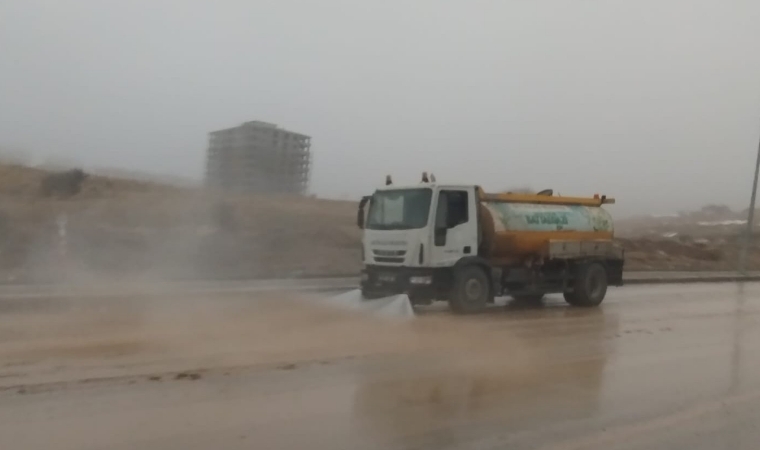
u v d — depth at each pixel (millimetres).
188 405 7094
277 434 6293
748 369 9812
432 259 14094
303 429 6473
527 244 15648
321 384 8188
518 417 7105
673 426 6949
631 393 8258
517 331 12734
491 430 6637
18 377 8031
